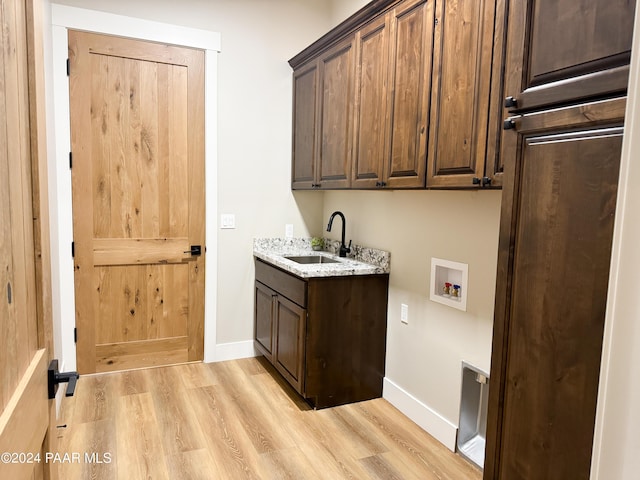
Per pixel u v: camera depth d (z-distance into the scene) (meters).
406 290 2.68
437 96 1.97
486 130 1.71
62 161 2.88
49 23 2.62
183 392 2.91
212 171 3.31
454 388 2.31
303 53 3.22
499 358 1.20
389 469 2.15
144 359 3.28
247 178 3.44
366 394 2.87
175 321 3.34
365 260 3.04
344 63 2.72
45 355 0.93
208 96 3.25
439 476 2.10
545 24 1.05
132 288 3.20
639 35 0.51
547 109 1.05
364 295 2.79
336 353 2.73
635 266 0.51
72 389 0.92
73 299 3.01
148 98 3.10
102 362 3.16
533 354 1.10
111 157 3.04
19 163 0.78
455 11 1.86
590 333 0.96
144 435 2.37
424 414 2.52
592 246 0.95
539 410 1.09
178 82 3.17
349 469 2.14
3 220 0.68
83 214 3.00
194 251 3.34
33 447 0.83
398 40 2.22
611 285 0.54
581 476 0.98
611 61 0.91
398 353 2.77
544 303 1.06
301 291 2.67
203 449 2.26
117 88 3.01
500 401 1.21
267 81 3.43
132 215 3.14
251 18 3.34
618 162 0.89
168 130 3.18
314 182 3.16
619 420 0.53
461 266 2.25
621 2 0.88
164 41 3.07
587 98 0.95
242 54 3.33
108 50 2.96
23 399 0.76
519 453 1.15
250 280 3.54
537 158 1.07
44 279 0.93
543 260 1.06
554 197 1.03
